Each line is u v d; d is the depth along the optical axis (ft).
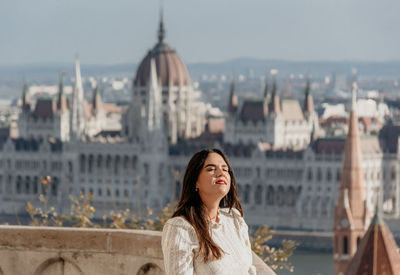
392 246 265.34
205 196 67.67
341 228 513.04
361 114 540.52
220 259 64.80
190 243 64.85
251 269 67.31
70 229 79.82
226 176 67.77
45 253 80.23
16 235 80.53
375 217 267.18
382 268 261.44
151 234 77.00
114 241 78.54
